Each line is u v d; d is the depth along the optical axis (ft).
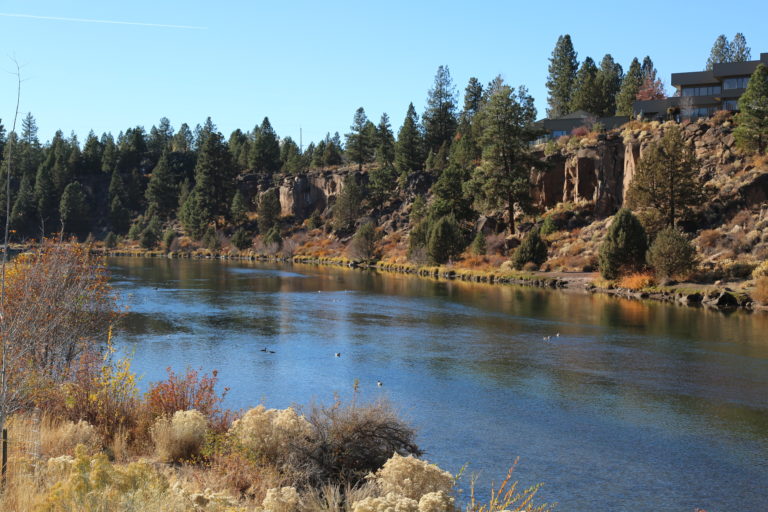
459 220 273.95
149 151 580.71
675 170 187.93
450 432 49.62
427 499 25.61
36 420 38.29
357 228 362.74
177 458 35.06
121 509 22.02
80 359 45.96
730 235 176.04
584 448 46.29
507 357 78.95
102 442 36.11
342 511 28.73
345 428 35.73
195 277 205.87
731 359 77.36
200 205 426.92
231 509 24.04
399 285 180.55
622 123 312.50
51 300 43.68
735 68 275.39
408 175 379.96
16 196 467.93
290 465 33.53
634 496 38.01
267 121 531.91
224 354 79.56
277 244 356.79
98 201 521.65
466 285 181.06
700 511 34.88
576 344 87.56
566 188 266.57
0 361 30.45
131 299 138.10
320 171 460.55
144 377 66.28
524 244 205.05
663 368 72.64
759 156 204.13
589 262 197.06
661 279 152.15
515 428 50.85
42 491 24.50
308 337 92.89
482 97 459.32
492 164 261.44
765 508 36.63
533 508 32.89
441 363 75.36
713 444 47.39
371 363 75.10
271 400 58.13
